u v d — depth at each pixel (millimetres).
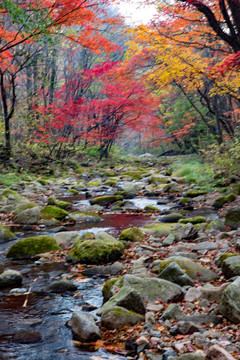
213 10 9883
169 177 15828
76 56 27266
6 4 9633
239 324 3285
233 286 3535
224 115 17562
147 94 20312
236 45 8836
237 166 12109
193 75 11727
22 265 5867
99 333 3436
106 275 5270
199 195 11688
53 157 23859
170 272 4531
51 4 11562
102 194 13742
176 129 25234
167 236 6984
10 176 16438
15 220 9117
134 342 3199
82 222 9094
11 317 3957
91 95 30156
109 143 30359
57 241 7035
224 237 6473
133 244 6660
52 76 23344
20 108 21297
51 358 3113
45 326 3729
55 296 4547
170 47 10320
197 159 20125
